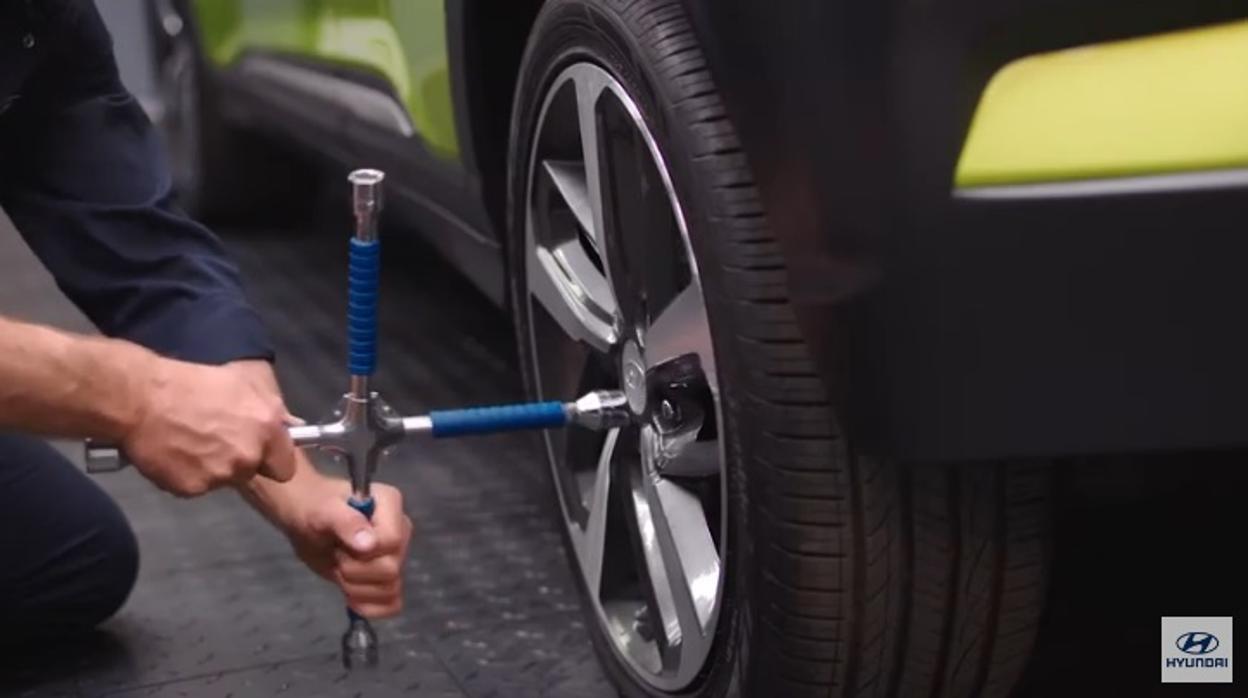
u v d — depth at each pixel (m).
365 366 1.22
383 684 1.63
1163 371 1.01
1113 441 1.02
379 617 1.34
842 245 1.02
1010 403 1.01
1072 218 0.99
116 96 1.56
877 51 0.97
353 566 1.32
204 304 1.45
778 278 1.12
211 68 3.31
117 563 1.71
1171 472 1.39
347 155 2.46
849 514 1.13
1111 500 1.47
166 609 1.82
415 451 2.31
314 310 3.00
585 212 1.46
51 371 1.13
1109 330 1.01
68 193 1.51
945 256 0.99
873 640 1.19
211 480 1.18
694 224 1.17
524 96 1.55
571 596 1.83
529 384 1.68
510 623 1.76
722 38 1.12
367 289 1.20
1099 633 1.61
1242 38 0.99
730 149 1.15
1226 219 0.99
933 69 0.97
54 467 1.67
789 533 1.14
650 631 1.47
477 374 2.59
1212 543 1.69
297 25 2.62
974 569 1.19
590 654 1.69
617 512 1.50
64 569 1.67
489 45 1.73
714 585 1.30
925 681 1.24
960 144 0.98
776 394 1.12
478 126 1.77
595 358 1.50
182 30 3.55
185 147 3.64
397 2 2.02
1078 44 0.98
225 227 3.69
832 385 1.07
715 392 1.21
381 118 2.18
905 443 1.02
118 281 1.49
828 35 1.00
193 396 1.19
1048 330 1.00
